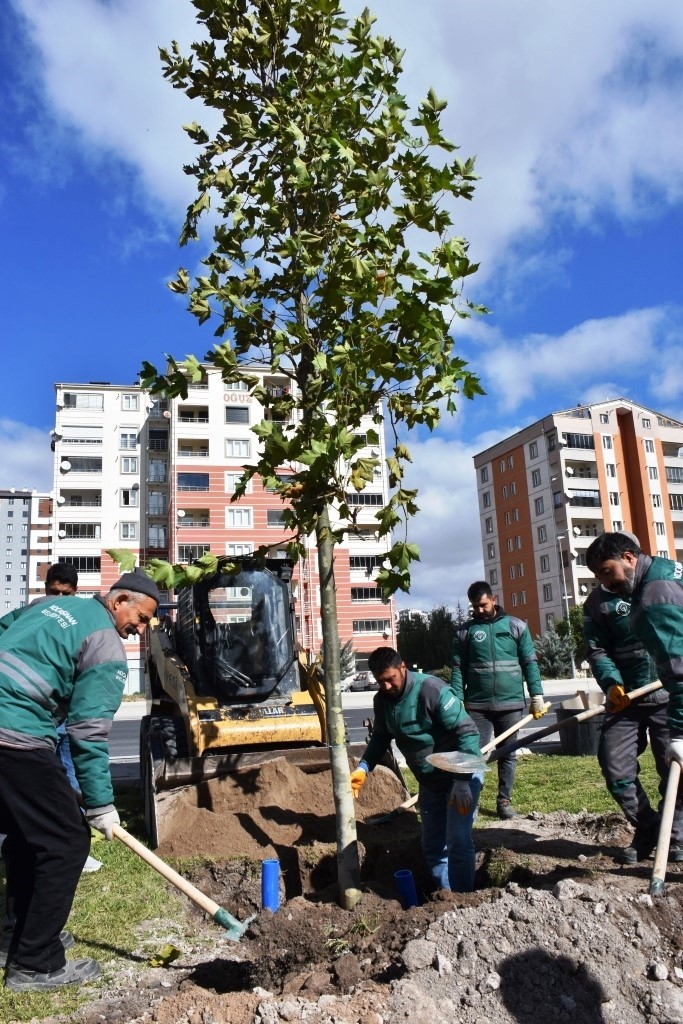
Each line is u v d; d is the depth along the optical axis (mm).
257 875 5145
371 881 4953
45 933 3795
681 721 4012
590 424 60719
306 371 4805
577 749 10320
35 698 3830
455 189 4480
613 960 3230
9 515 146625
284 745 7195
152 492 52812
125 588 4258
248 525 50719
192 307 4516
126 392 53750
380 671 4695
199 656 7551
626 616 5250
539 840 5957
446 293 4371
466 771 4375
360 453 5781
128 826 7004
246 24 5035
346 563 50969
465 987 3203
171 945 4199
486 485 68188
